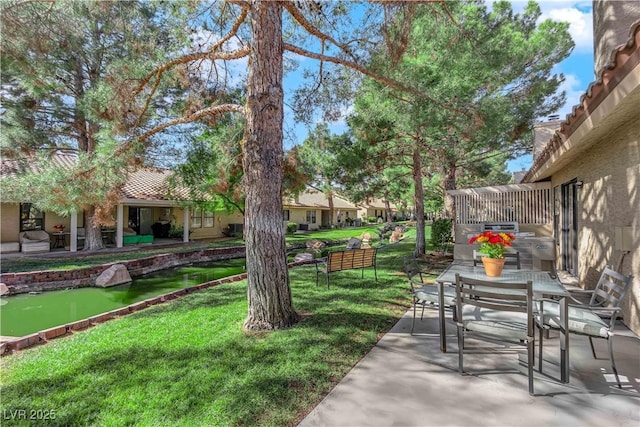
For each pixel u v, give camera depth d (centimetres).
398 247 1328
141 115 507
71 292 744
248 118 409
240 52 439
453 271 420
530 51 792
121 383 288
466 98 585
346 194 1079
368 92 643
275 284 412
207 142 1036
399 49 446
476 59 579
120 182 498
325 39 485
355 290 604
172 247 1412
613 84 289
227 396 262
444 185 1256
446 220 1196
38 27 388
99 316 488
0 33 362
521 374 294
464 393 263
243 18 444
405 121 635
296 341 367
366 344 360
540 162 685
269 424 229
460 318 299
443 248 1114
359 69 486
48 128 943
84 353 352
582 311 324
